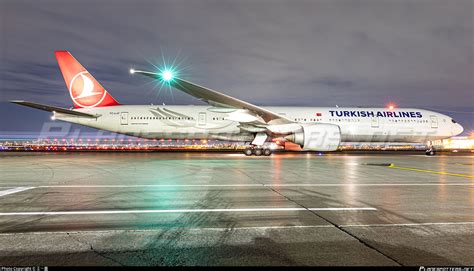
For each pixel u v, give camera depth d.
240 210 5.32
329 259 3.21
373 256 3.28
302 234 4.01
